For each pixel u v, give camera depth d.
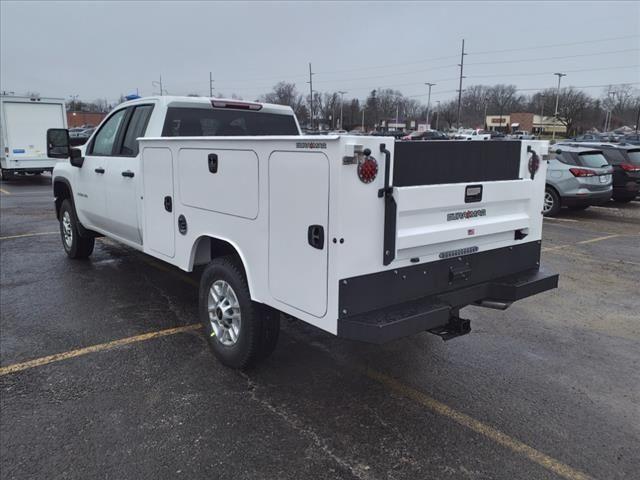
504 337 4.87
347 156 2.78
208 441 3.13
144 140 4.61
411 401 3.64
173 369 4.05
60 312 5.25
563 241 9.40
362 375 4.02
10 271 6.73
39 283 6.21
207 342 4.43
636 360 4.40
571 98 83.69
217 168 3.74
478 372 4.12
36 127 19.33
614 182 14.23
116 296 5.77
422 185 3.15
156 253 4.76
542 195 4.01
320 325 3.06
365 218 2.93
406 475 2.86
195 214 4.07
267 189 3.30
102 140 5.98
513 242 3.89
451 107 99.38
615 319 5.39
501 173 3.67
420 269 3.28
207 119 5.32
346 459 2.99
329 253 2.92
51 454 2.99
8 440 3.11
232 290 3.86
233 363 3.96
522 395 3.76
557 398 3.73
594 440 3.21
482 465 2.96
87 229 6.75
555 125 85.94
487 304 3.72
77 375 3.93
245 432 3.23
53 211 12.23
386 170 2.94
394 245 3.02
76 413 3.41
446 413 3.49
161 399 3.60
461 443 3.16
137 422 3.32
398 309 3.13
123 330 4.81
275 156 3.20
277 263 3.32
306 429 3.28
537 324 5.22
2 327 4.84
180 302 5.59
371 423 3.36
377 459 2.99
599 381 4.00
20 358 4.21
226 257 3.97
